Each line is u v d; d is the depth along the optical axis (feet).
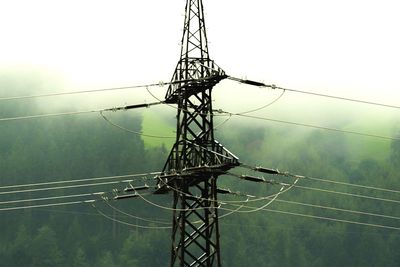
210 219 133.28
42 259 490.08
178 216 132.77
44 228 503.20
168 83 130.52
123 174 586.86
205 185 130.72
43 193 572.92
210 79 126.93
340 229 580.30
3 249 494.18
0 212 552.00
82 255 496.23
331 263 558.56
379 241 571.69
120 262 491.31
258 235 544.62
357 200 651.25
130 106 141.69
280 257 535.60
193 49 131.95
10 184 575.38
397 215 636.89
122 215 543.80
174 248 128.06
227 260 504.43
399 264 563.48
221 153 126.93
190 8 133.28
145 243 495.00
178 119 129.80
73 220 544.62
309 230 576.61
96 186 578.66
